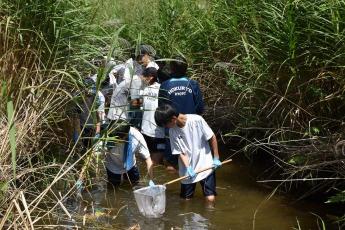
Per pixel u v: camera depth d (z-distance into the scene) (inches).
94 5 257.6
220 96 310.7
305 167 214.4
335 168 215.0
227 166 283.3
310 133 223.3
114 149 247.9
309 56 228.4
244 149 265.7
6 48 210.1
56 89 205.6
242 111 281.9
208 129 237.0
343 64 214.5
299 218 214.4
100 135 216.1
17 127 193.3
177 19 355.9
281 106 249.0
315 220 211.6
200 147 237.8
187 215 220.4
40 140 220.5
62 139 234.8
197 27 336.2
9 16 214.8
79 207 215.5
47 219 188.7
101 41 249.6
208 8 336.8
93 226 199.3
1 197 162.7
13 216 160.4
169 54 343.6
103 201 232.5
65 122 235.8
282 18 232.2
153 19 384.5
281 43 232.7
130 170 256.5
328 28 221.3
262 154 288.0
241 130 282.0
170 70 281.1
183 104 261.3
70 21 234.5
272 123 255.9
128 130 241.1
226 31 301.0
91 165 233.3
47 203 200.1
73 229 190.1
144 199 214.5
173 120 231.1
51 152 226.1
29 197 192.4
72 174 211.3
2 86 196.1
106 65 192.1
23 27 220.8
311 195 236.2
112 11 386.3
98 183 252.4
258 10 258.4
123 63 258.7
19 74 206.8
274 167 267.3
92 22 245.6
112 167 251.4
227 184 257.6
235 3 289.1
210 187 236.2
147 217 216.4
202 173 236.7
